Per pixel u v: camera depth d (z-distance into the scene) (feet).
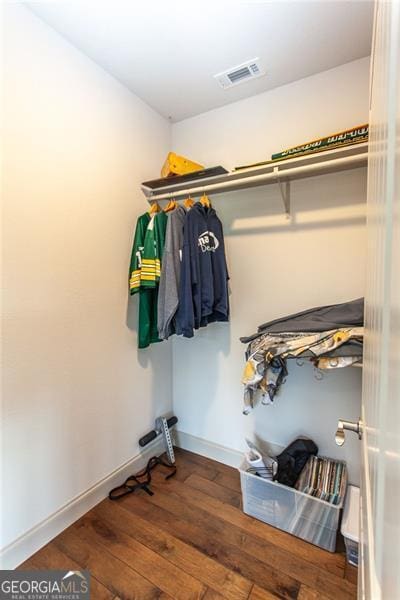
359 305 4.79
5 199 4.09
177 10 4.24
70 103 4.87
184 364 7.43
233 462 6.80
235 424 6.77
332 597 3.97
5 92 4.02
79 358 5.21
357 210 5.25
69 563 4.41
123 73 5.53
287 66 5.34
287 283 5.96
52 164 4.66
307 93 5.60
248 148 6.27
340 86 5.32
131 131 6.09
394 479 0.86
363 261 5.26
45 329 4.66
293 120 5.76
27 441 4.45
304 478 5.25
